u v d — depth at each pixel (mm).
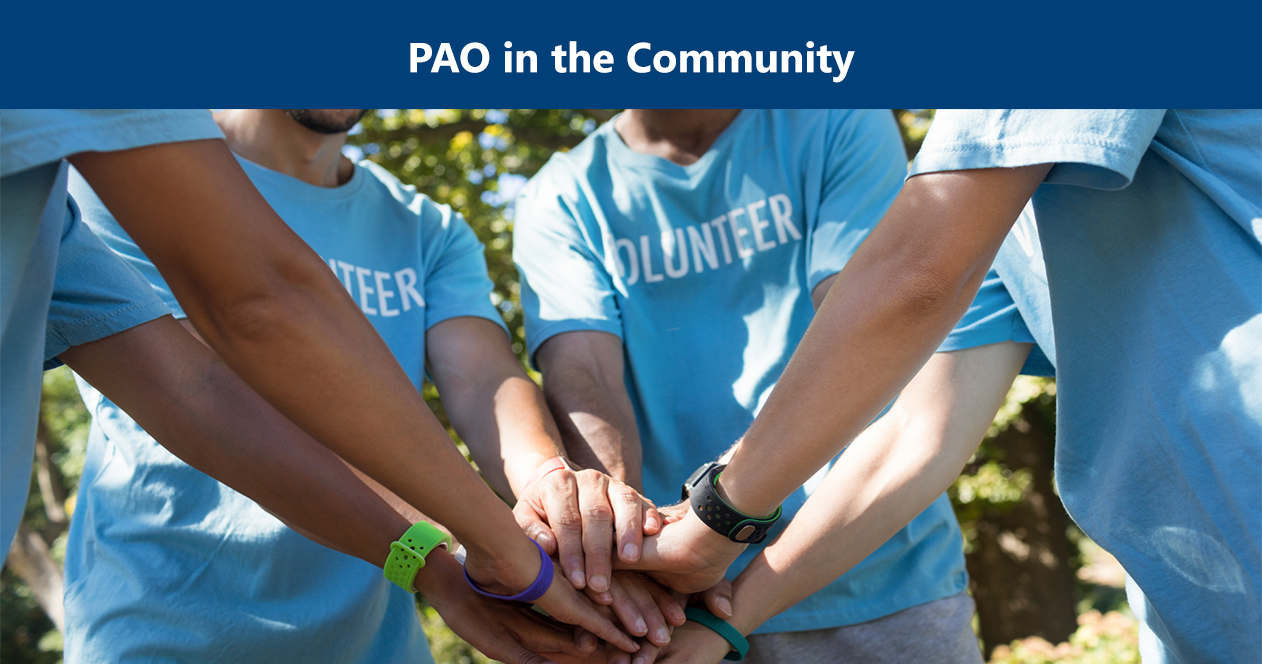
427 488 1324
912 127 7598
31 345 1165
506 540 1496
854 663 2027
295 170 2051
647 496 2168
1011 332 1754
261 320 1134
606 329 2164
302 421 1222
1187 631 1299
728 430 2127
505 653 1702
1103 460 1374
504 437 1979
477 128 8016
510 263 7934
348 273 2025
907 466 1753
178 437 1596
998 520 9383
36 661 16750
